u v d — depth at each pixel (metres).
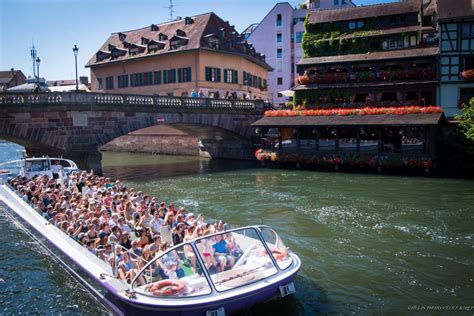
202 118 33.94
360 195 22.03
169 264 8.92
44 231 13.31
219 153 42.44
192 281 8.84
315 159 31.30
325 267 12.49
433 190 22.81
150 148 50.44
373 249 13.91
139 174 31.97
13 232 15.99
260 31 66.94
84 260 10.78
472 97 30.80
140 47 46.38
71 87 38.28
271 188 24.80
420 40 34.88
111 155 49.12
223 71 43.75
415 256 13.21
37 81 30.97
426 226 16.23
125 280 9.27
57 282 11.77
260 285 9.05
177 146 47.25
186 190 24.80
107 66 49.53
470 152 27.92
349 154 30.06
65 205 14.12
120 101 28.84
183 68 41.91
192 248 9.06
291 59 67.00
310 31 38.97
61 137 26.55
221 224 11.20
